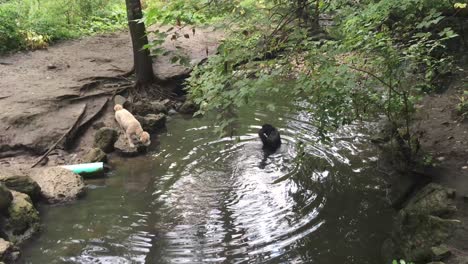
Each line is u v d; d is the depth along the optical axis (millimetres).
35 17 15453
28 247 5566
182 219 6102
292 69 5340
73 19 17266
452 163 6562
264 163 7625
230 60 5012
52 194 6594
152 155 8141
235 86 4859
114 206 6449
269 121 9445
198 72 5543
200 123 9719
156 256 5340
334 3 5996
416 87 6879
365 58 6000
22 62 12383
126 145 8258
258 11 5102
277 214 6168
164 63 12570
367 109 7012
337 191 6699
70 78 11055
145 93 11023
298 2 5109
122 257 5336
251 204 6422
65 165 7418
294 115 9695
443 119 8047
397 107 6629
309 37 5227
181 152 8211
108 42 15391
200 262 5223
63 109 9273
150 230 5879
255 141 8523
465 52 9180
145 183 7109
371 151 7879
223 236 5711
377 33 6047
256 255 5328
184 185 7000
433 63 7324
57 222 6078
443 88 9141
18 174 6906
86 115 9297
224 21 4945
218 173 7344
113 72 11773
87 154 7840
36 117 8641
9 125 8297
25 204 5934
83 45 14781
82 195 6734
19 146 7988
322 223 5930
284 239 5621
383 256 5164
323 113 6344
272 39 4992
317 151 7992
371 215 6062
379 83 6480
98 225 5996
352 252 5348
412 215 5363
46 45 14117
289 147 8211
